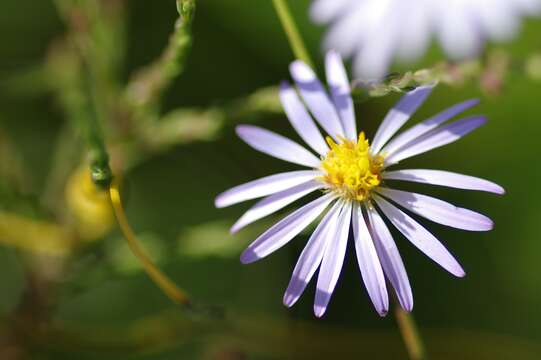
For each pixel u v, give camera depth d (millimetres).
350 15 217
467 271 246
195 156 252
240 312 234
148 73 219
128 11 248
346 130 188
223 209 249
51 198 227
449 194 246
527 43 240
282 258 246
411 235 181
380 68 214
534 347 237
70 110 210
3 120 247
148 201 248
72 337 216
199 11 250
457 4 213
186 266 244
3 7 249
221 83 250
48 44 250
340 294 241
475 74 194
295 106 189
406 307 178
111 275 212
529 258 246
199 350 239
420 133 186
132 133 219
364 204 184
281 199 184
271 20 250
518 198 248
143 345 216
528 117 248
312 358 231
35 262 219
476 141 249
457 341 237
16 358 217
